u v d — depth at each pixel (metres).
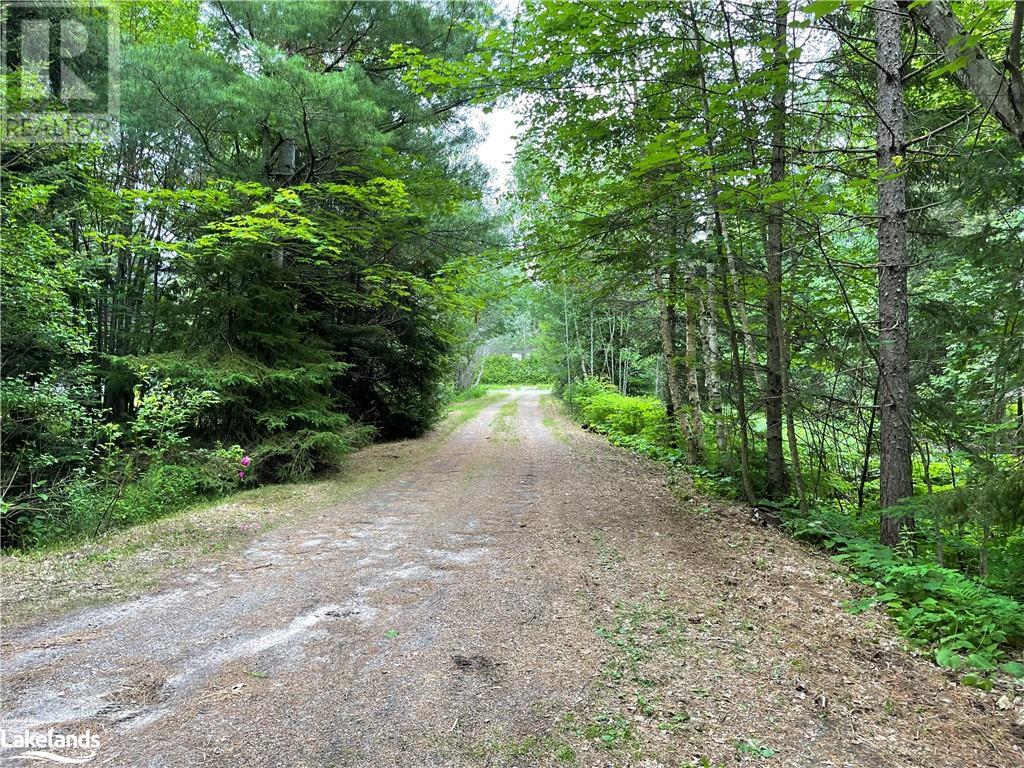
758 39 6.88
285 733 2.69
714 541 6.52
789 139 7.97
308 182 11.77
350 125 9.16
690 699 3.12
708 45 6.44
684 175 5.84
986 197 5.30
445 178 12.17
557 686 3.20
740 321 9.29
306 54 11.41
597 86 6.71
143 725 2.73
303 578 5.05
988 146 5.30
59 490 7.61
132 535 6.52
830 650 3.83
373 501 8.68
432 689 3.13
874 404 7.11
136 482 8.33
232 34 10.58
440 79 6.68
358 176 11.72
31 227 7.85
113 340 12.06
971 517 4.12
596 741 2.71
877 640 4.01
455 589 4.78
